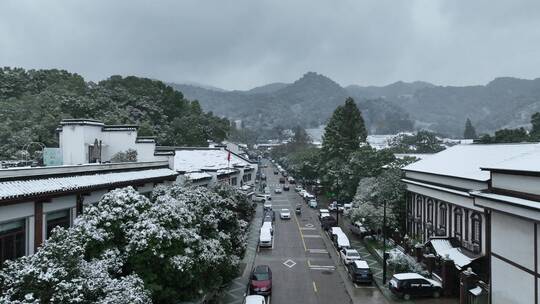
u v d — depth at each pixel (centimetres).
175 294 1784
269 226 5100
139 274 1722
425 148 13612
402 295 2972
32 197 1844
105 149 3969
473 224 3300
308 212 7012
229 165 5641
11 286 1334
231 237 2956
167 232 1794
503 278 2288
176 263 1725
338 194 6844
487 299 2633
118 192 1964
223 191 3769
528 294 2066
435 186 3950
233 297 3030
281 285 3350
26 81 9575
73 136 3722
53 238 1594
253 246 4641
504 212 2158
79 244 1591
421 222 4366
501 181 2403
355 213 4791
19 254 1855
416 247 3709
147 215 1858
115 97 9381
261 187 9819
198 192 2692
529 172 2112
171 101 10794
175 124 9506
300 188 9812
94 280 1396
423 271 3384
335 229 4859
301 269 3803
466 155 4219
